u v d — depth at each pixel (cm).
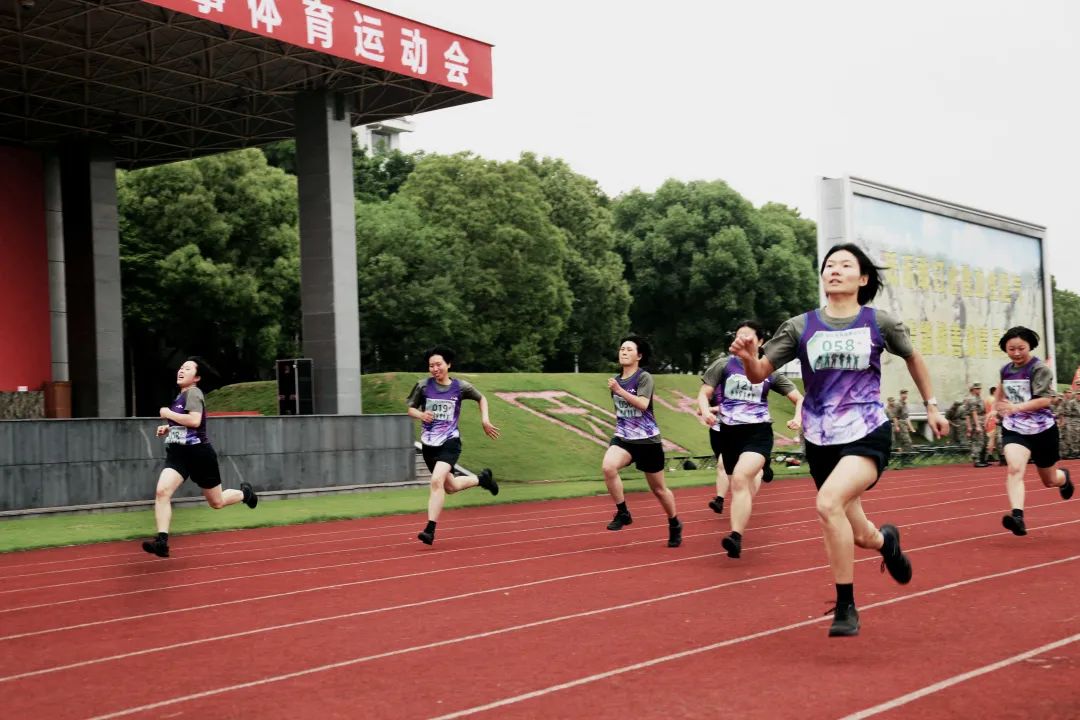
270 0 1881
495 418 2609
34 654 589
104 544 1263
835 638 551
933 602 655
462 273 4219
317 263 2211
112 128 2539
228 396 2956
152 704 463
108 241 2533
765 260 5369
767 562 877
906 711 406
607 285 4938
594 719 412
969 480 2039
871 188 2542
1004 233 3133
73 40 2044
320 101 2220
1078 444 2648
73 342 2517
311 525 1460
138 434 1741
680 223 5306
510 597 733
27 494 1582
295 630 632
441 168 4397
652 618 632
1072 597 662
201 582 878
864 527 558
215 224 3425
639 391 1009
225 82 2242
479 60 2248
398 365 4278
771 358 562
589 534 1184
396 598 746
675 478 2303
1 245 2503
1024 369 991
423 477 2262
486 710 432
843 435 546
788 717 403
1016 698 420
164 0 1742
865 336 544
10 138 2520
